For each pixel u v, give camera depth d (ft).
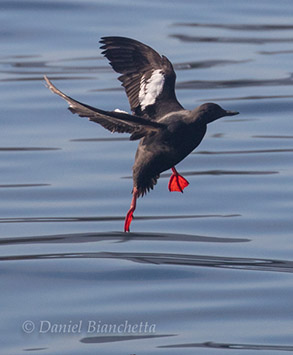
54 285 39.40
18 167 53.57
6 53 73.20
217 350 34.27
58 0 82.74
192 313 36.99
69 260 41.75
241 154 55.88
